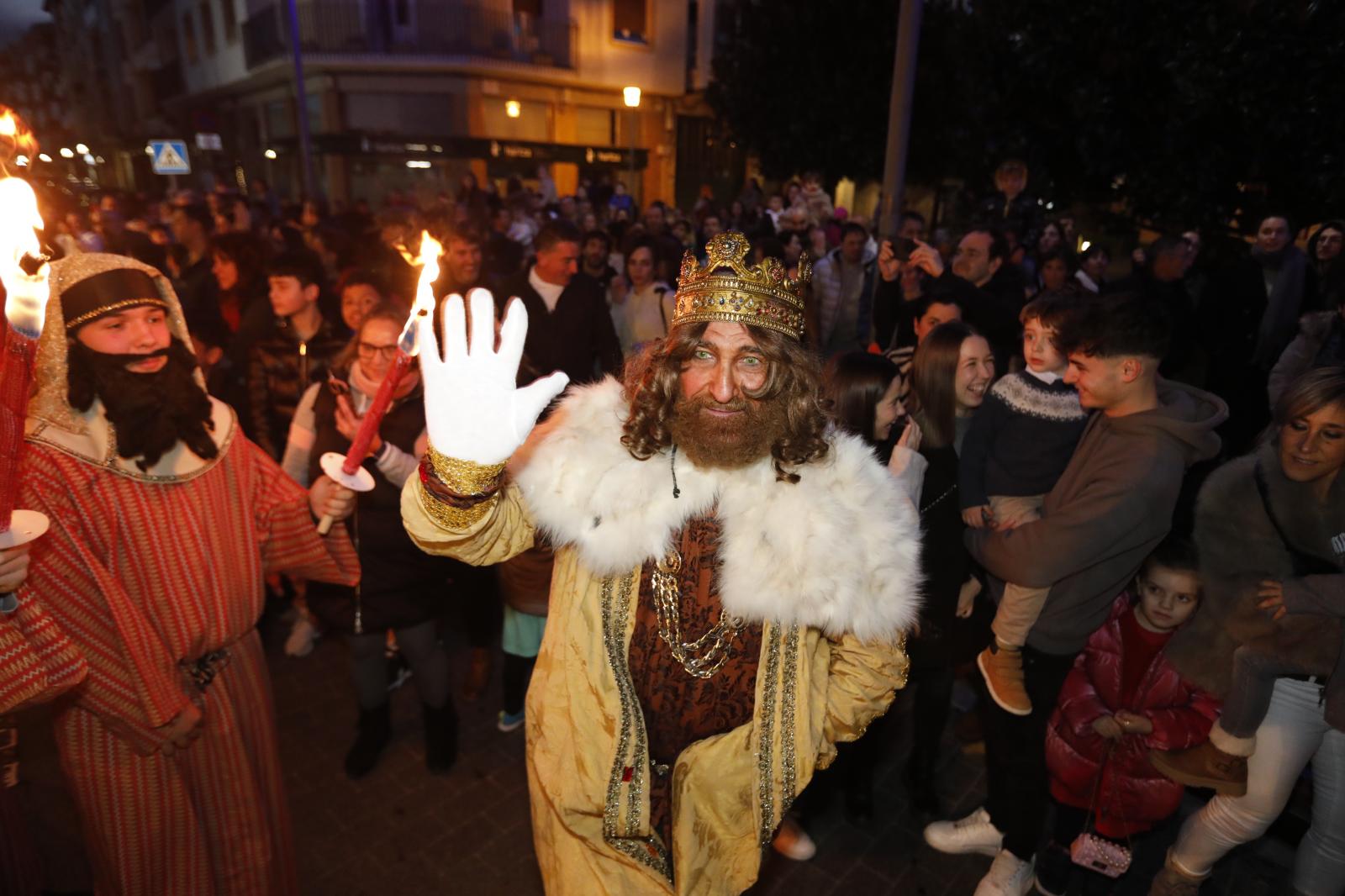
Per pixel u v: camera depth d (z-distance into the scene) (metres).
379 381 2.68
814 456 1.45
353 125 20.97
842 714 1.57
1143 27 5.11
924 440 2.62
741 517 1.42
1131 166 5.72
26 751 2.06
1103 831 2.52
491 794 3.03
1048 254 5.57
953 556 2.61
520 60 20.16
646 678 1.51
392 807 2.96
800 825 2.85
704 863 1.55
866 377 2.40
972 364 2.55
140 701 1.78
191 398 1.86
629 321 5.70
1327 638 1.95
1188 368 6.18
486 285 5.00
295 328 3.72
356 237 7.36
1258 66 4.54
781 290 1.39
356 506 2.70
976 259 4.22
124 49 35.06
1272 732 2.11
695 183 23.62
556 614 1.54
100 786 1.83
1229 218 5.74
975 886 2.69
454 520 1.28
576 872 1.56
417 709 3.51
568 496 1.41
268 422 3.75
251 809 2.05
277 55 21.20
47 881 2.23
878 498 1.51
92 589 1.73
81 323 1.70
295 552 2.14
